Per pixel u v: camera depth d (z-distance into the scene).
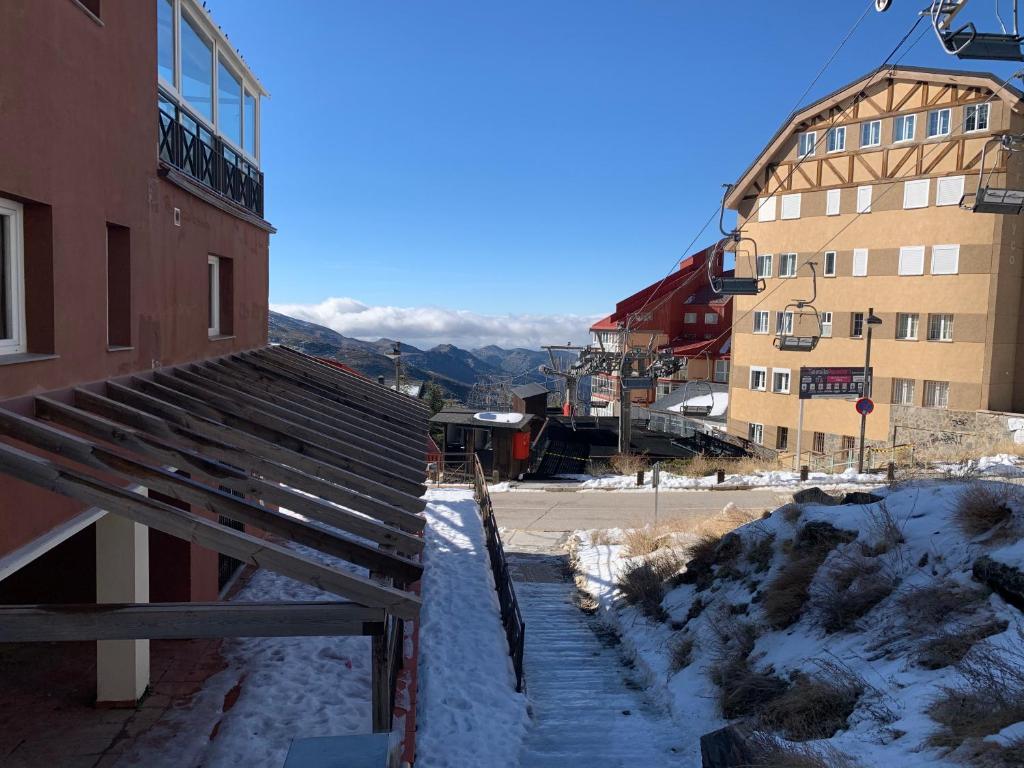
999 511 6.89
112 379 6.18
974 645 5.11
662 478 23.73
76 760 6.08
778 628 7.59
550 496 21.67
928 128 27.75
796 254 31.66
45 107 5.02
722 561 10.09
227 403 7.20
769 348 32.72
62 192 5.28
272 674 7.73
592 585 12.54
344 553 4.59
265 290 12.29
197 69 9.02
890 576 7.05
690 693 7.27
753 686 6.44
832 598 7.11
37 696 7.16
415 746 6.25
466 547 14.52
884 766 4.03
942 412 27.34
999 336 26.58
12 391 4.65
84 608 3.90
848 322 30.23
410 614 4.20
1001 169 25.94
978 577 6.09
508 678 8.03
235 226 10.34
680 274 57.75
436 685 7.65
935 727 4.31
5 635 3.83
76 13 5.48
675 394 45.72
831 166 30.41
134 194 6.67
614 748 6.38
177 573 8.67
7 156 4.54
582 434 32.50
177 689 7.39
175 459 5.00
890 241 28.83
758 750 4.63
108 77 6.08
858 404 23.14
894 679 5.34
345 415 9.22
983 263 26.53
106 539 6.70
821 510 9.07
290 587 11.01
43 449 4.31
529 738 6.65
